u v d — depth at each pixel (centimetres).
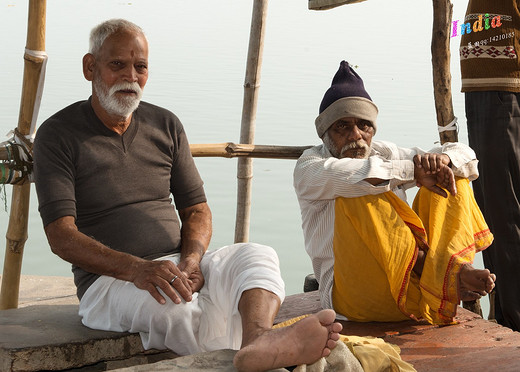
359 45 2066
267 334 262
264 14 484
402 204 353
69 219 311
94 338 307
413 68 1688
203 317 311
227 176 963
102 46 322
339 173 352
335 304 371
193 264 319
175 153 348
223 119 1138
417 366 311
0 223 805
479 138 428
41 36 362
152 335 301
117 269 302
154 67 1594
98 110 326
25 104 365
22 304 493
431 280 347
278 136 1043
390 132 1084
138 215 328
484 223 378
